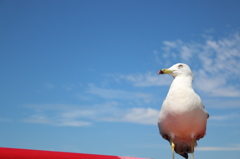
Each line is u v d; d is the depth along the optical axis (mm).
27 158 1120
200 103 1400
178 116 1384
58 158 1147
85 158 1185
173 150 1444
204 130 1454
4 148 1159
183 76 1442
